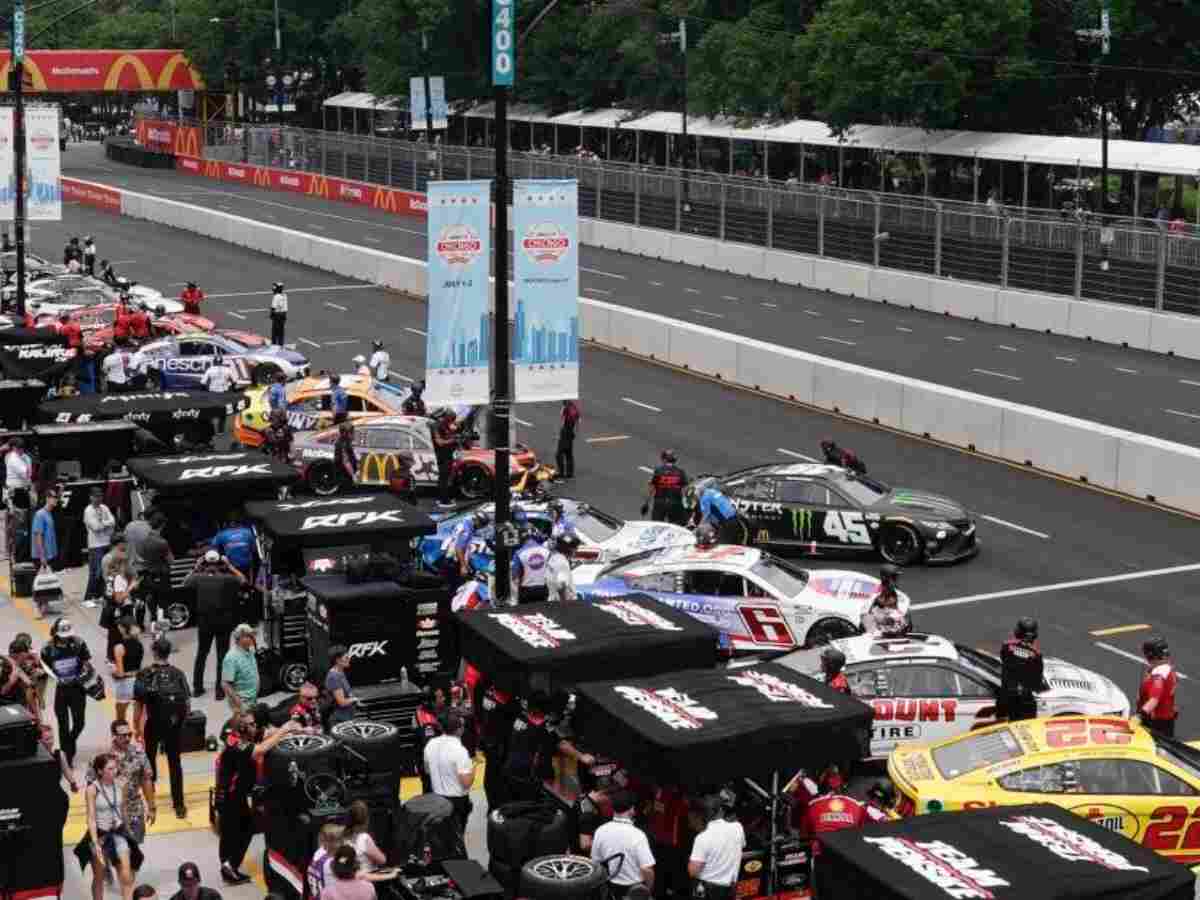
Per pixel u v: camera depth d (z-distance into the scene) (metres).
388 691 27.09
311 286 81.56
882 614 29.38
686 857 20.91
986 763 22.48
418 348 65.56
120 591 28.52
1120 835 16.89
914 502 38.69
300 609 29.69
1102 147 78.75
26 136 56.69
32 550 37.09
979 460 47.34
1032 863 16.06
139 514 36.03
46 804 19.95
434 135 141.50
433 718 24.31
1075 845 16.48
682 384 58.16
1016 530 40.75
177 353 54.88
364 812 19.56
